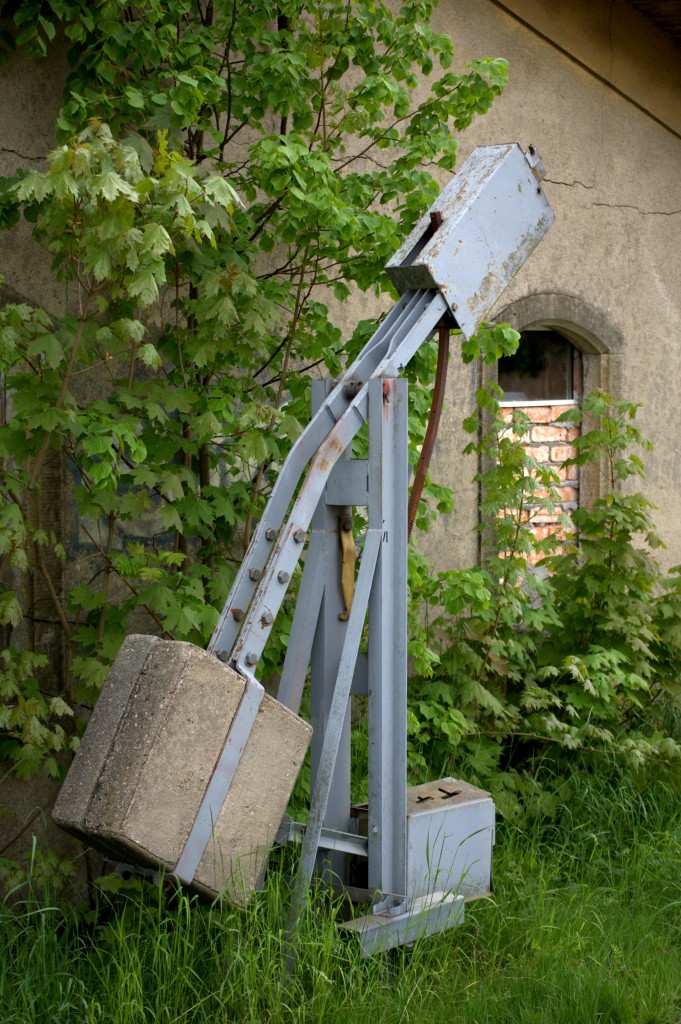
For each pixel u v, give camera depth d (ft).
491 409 18.24
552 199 23.34
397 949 12.32
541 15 22.82
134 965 11.21
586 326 24.03
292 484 12.14
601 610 19.81
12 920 12.89
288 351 15.93
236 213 15.34
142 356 13.03
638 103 24.85
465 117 16.85
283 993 10.96
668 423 25.90
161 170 11.88
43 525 15.21
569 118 23.65
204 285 14.11
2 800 14.83
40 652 15.20
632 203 25.02
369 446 12.19
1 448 12.73
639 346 25.20
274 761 11.24
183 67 15.12
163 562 14.93
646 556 19.89
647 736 19.70
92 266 11.73
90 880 15.25
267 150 14.20
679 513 26.18
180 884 10.64
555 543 19.11
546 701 18.07
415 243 13.03
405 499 12.32
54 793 15.31
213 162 16.14
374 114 16.53
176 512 14.35
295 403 15.75
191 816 10.64
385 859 12.25
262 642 11.33
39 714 13.56
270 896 11.57
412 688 18.26
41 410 12.89
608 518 19.79
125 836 10.23
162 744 10.46
